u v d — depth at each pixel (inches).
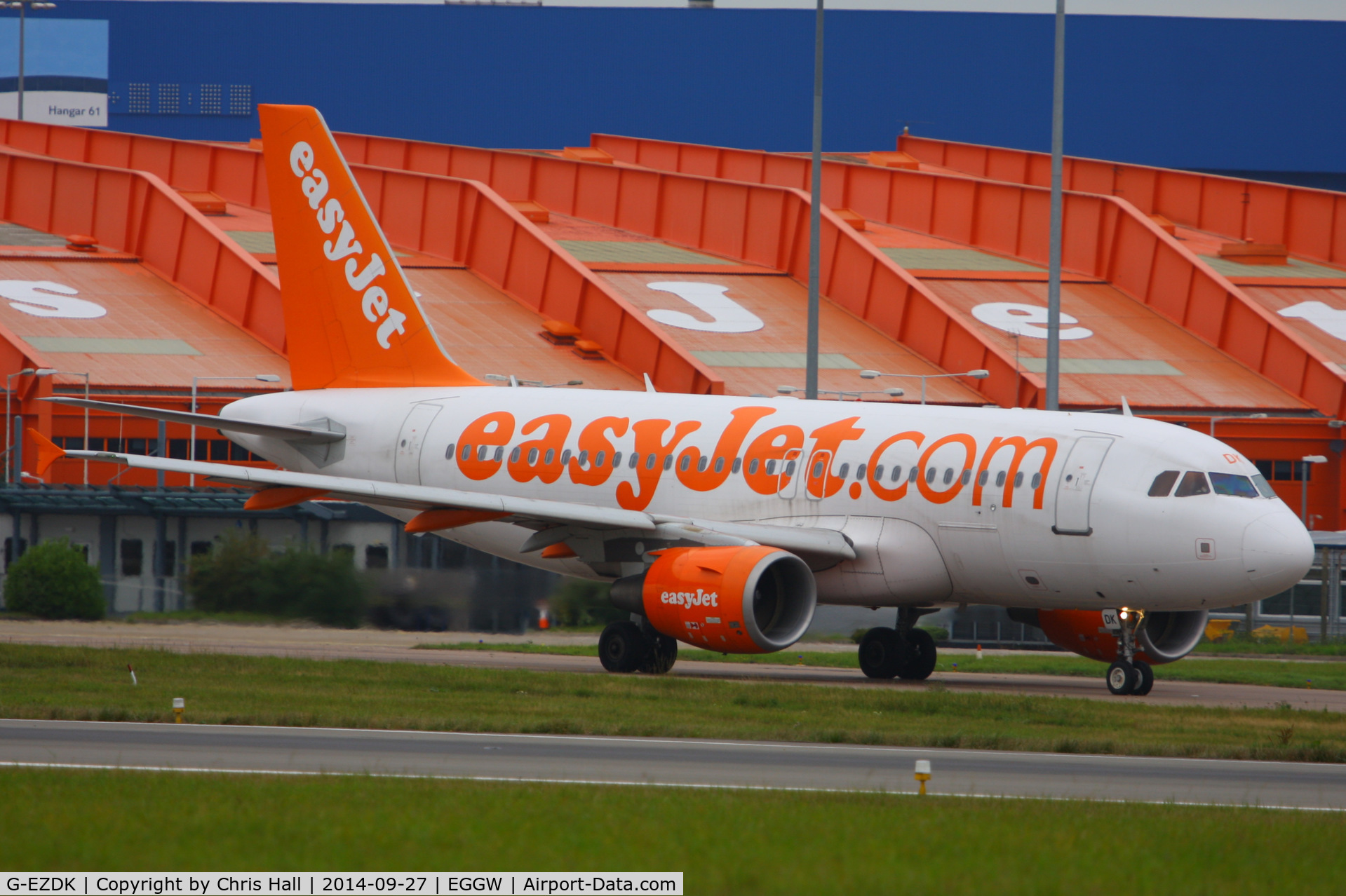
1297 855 1770.4
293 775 2231.8
